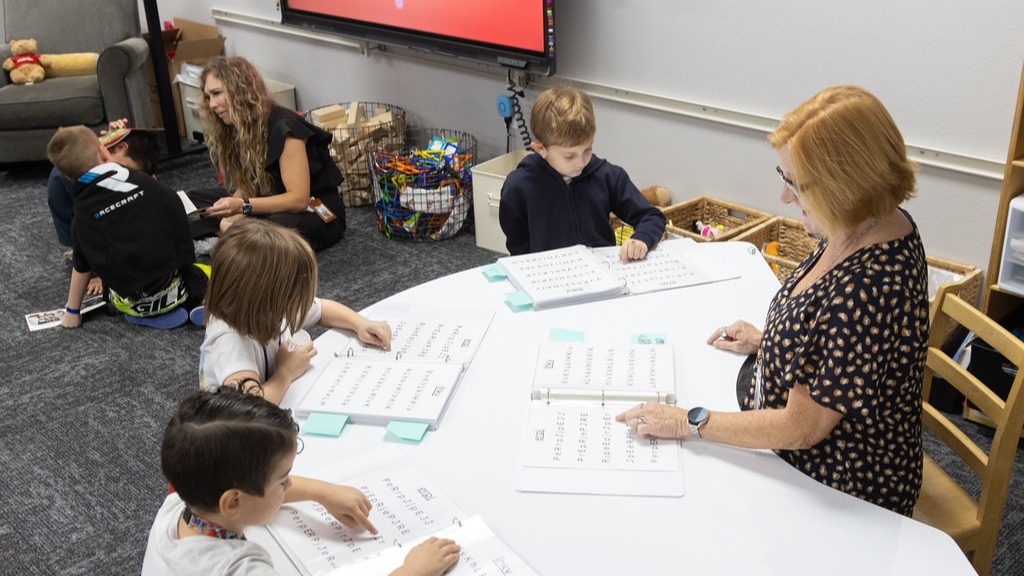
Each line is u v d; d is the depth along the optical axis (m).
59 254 3.94
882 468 1.49
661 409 1.52
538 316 1.95
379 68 4.52
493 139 4.18
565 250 2.24
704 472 1.44
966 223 2.84
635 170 3.71
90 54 4.91
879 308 1.37
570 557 1.27
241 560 1.16
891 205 1.37
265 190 3.74
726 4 3.14
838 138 1.34
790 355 1.46
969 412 2.61
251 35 5.10
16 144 4.70
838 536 1.30
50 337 3.27
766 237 3.29
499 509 1.37
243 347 1.72
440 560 1.22
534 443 1.51
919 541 1.29
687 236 3.25
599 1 3.50
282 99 4.96
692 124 3.43
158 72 4.84
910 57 2.78
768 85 3.14
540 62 3.53
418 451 1.51
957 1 2.62
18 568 2.17
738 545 1.29
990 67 2.63
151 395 2.89
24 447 2.64
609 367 1.71
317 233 3.78
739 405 1.61
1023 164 2.38
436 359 1.78
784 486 1.41
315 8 4.46
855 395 1.37
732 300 1.99
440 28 3.89
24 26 4.92
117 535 2.27
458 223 3.98
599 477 1.43
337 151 4.25
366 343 1.86
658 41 3.39
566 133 2.24
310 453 1.51
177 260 3.23
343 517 1.33
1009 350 1.63
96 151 3.19
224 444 1.13
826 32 2.94
